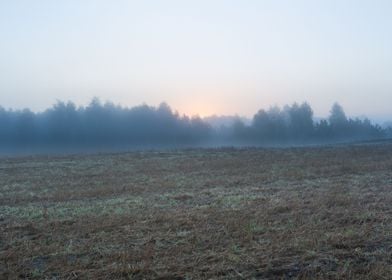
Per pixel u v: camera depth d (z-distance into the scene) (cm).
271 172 1560
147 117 6944
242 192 1106
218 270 513
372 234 649
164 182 1370
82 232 714
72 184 1398
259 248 591
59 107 6431
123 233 702
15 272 527
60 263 557
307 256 552
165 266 534
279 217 779
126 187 1268
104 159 2281
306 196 1001
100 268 537
